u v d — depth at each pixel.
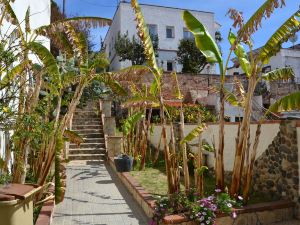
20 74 6.67
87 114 18.64
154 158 13.99
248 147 7.45
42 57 6.22
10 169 7.49
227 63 7.49
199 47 7.51
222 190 7.57
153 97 9.01
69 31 7.39
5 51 5.81
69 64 9.00
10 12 6.74
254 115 13.41
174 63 30.12
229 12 6.96
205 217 6.43
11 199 4.21
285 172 7.55
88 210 8.02
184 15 7.72
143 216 7.60
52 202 7.24
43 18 13.36
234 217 6.67
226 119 17.77
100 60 8.26
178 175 7.78
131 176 10.57
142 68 7.82
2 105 5.66
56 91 7.56
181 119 8.16
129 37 28.39
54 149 6.98
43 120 7.12
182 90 22.45
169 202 6.81
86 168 13.36
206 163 10.77
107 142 15.16
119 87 8.42
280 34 6.57
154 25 30.25
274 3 6.19
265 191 8.20
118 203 8.65
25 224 4.56
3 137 7.20
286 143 7.53
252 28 6.60
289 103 6.66
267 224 7.04
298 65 29.31
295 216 7.30
